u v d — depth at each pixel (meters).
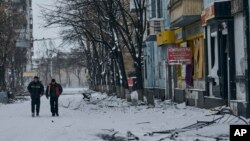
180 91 32.22
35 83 27.14
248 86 20.36
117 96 47.06
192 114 22.62
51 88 27.02
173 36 34.28
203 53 27.56
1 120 24.38
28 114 29.34
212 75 24.98
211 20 23.25
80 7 37.16
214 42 25.12
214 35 24.73
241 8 20.83
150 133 16.30
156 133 16.33
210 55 25.59
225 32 23.30
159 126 18.73
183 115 22.50
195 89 28.50
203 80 27.50
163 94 39.09
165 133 16.20
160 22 37.72
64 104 40.19
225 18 22.36
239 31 21.62
